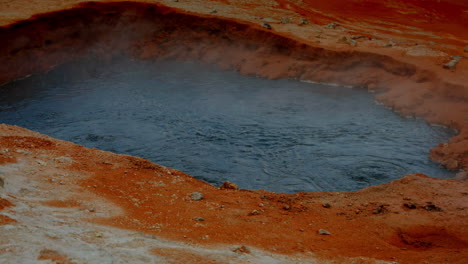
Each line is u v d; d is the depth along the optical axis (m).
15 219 7.43
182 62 41.47
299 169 20.33
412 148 22.88
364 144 23.41
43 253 6.05
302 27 42.31
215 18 41.28
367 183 19.05
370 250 9.00
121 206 10.41
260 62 38.09
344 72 34.91
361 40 38.47
